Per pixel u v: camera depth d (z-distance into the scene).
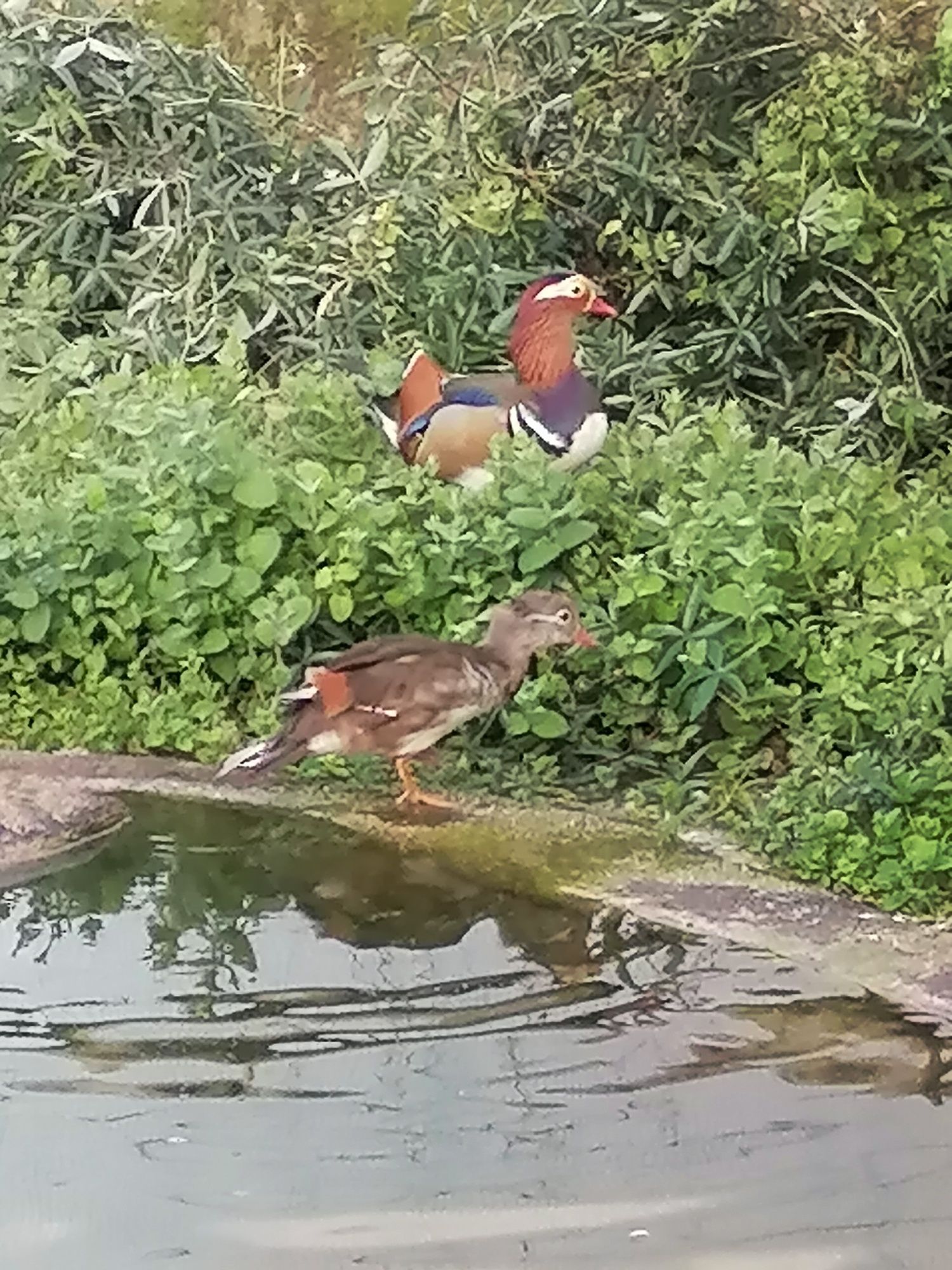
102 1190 1.36
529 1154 1.40
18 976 1.63
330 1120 1.44
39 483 2.31
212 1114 1.44
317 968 1.65
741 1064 1.51
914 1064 1.51
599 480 2.24
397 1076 1.49
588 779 2.03
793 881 1.82
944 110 2.79
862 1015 1.58
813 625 2.09
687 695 2.05
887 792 1.83
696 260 2.82
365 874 1.81
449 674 1.89
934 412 2.69
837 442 2.49
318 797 1.96
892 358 2.76
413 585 2.11
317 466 2.18
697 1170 1.38
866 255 2.78
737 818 1.93
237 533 2.17
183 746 2.06
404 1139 1.41
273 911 1.75
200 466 2.15
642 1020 1.57
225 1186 1.36
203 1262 1.29
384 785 1.99
